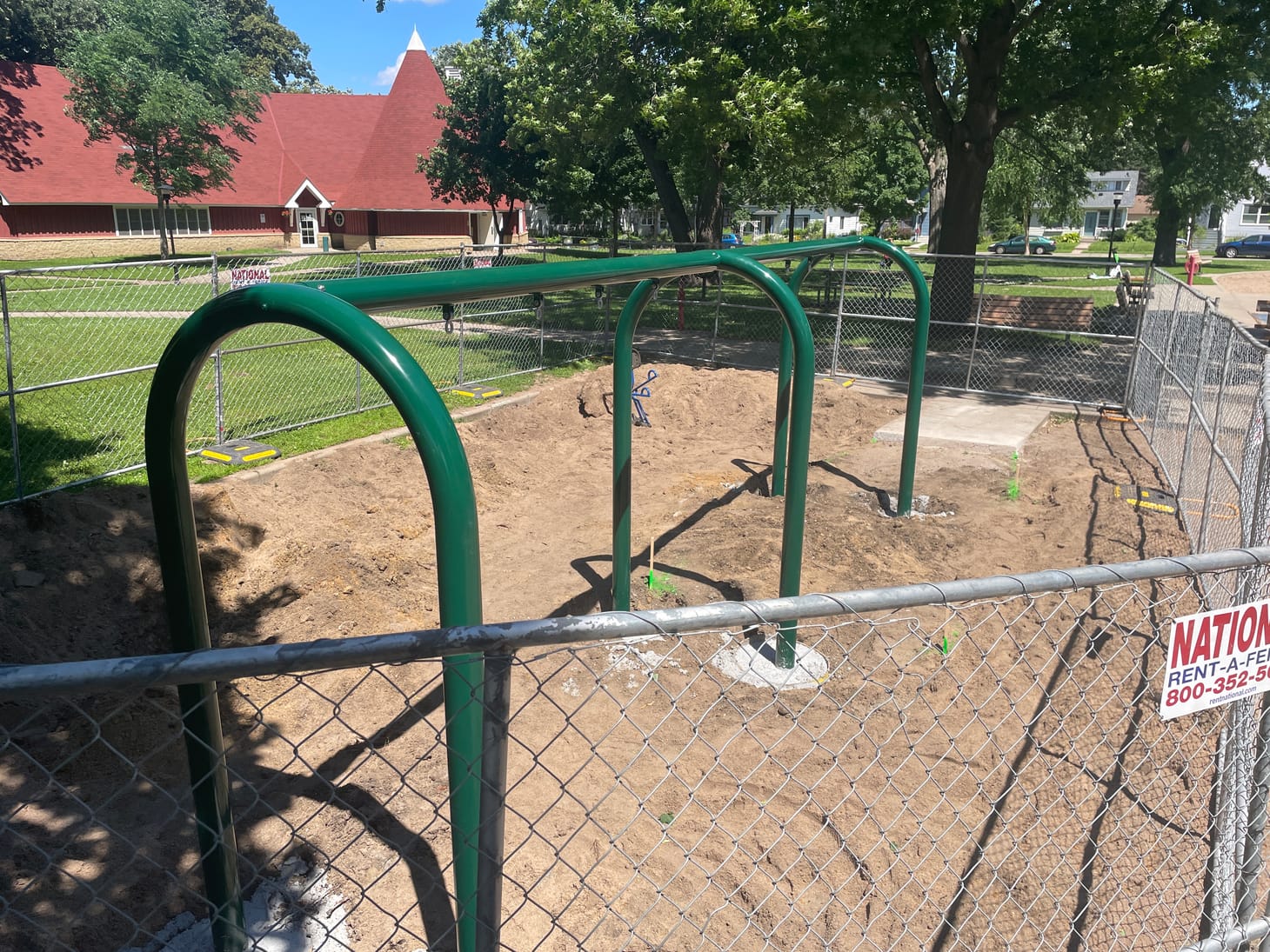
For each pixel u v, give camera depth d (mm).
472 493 2688
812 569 6977
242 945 3078
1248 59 15648
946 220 17484
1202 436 7527
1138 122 16453
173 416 2773
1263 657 2635
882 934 3502
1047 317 15453
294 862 3721
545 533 7824
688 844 3955
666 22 17062
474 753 2750
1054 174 32969
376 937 3352
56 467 7797
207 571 6141
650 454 10234
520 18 19188
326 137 43438
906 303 18578
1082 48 15336
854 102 16719
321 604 5941
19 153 34219
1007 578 2287
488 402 11531
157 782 4203
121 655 5477
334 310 2678
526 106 20516
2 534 6199
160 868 3270
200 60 31219
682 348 16359
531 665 5363
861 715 5012
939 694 5250
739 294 23656
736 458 10047
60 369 11773
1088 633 5883
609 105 18219
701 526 7883
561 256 25344
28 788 4043
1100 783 4395
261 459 8508
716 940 3445
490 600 6488
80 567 6062
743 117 16438
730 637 5824
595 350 15562
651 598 6430
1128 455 10398
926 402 13000
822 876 3783
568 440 10602
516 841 3916
